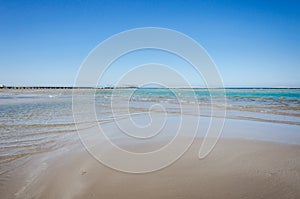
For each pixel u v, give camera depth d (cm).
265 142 699
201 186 406
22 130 864
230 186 405
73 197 373
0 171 474
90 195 378
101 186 409
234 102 2033
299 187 399
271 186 404
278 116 1231
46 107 1670
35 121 1057
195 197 369
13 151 609
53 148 641
